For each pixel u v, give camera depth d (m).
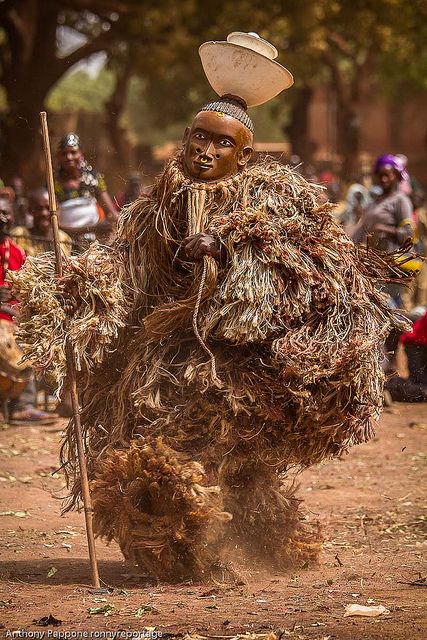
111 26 35.09
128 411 6.11
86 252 6.14
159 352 6.04
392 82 63.56
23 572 6.52
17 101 32.47
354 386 5.88
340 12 36.69
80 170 12.05
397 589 5.88
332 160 51.81
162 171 6.18
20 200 16.53
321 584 6.04
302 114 48.78
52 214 6.11
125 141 41.09
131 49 37.72
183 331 6.07
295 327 5.82
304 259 5.78
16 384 11.70
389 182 13.88
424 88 62.66
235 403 5.82
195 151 6.03
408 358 13.73
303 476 9.88
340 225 6.11
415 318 14.14
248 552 6.27
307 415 5.88
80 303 6.01
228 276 5.77
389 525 8.00
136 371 6.05
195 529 5.88
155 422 5.95
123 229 6.25
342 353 5.73
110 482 5.93
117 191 22.70
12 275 6.04
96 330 5.95
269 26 35.34
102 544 7.47
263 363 5.89
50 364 5.96
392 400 14.06
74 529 7.90
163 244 6.07
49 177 6.16
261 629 4.98
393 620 5.11
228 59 6.10
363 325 5.94
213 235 5.80
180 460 5.85
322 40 36.97
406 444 11.46
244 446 6.02
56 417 12.05
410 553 7.03
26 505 8.55
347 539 7.57
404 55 46.31
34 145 32.19
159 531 5.86
